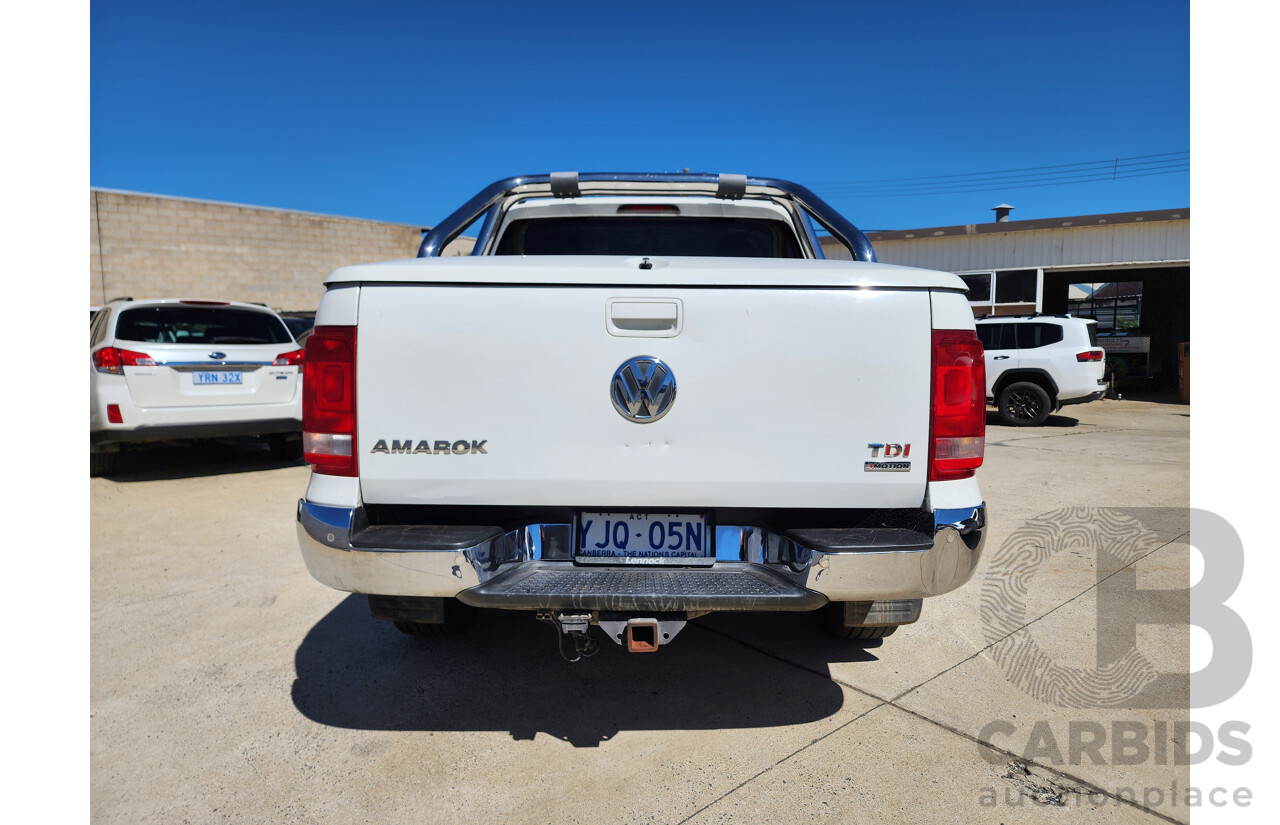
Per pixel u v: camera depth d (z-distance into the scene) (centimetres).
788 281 219
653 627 218
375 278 222
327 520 222
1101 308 2320
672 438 222
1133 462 789
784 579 227
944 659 315
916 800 223
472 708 278
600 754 248
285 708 278
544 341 220
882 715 271
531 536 236
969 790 227
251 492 642
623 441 222
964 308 226
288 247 1831
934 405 221
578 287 220
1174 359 2066
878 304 220
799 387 221
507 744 254
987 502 592
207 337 705
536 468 223
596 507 232
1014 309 1739
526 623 356
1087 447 914
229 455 843
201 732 261
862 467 222
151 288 1667
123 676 302
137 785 231
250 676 303
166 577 422
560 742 255
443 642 334
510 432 222
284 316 1161
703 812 218
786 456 222
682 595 216
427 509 237
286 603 381
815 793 226
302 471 741
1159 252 1587
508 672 305
